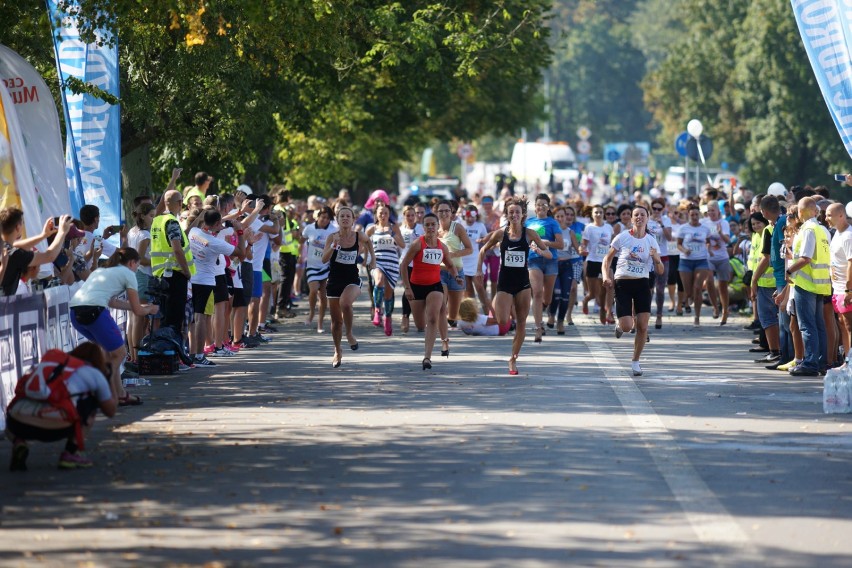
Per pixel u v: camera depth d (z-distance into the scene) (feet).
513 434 118.93
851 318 148.66
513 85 482.69
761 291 181.47
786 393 148.87
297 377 162.61
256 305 206.90
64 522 84.48
